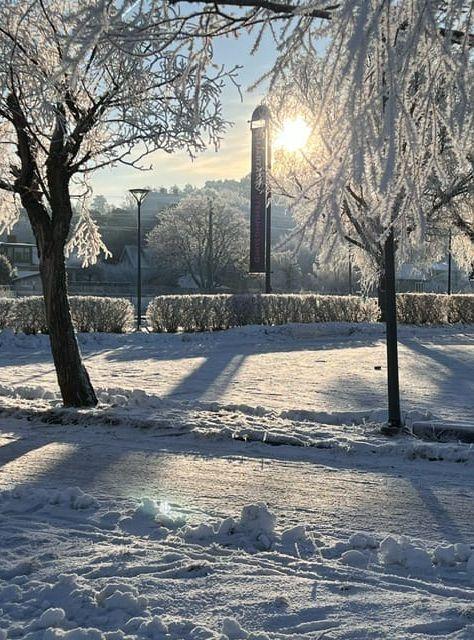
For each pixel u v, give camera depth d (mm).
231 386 12508
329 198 2820
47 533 4793
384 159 2766
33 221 9805
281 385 12594
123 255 94312
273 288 76500
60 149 9453
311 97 3398
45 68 8531
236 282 79312
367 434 8008
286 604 3609
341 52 2848
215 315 25953
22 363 17078
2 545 4566
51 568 4125
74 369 9758
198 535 4676
